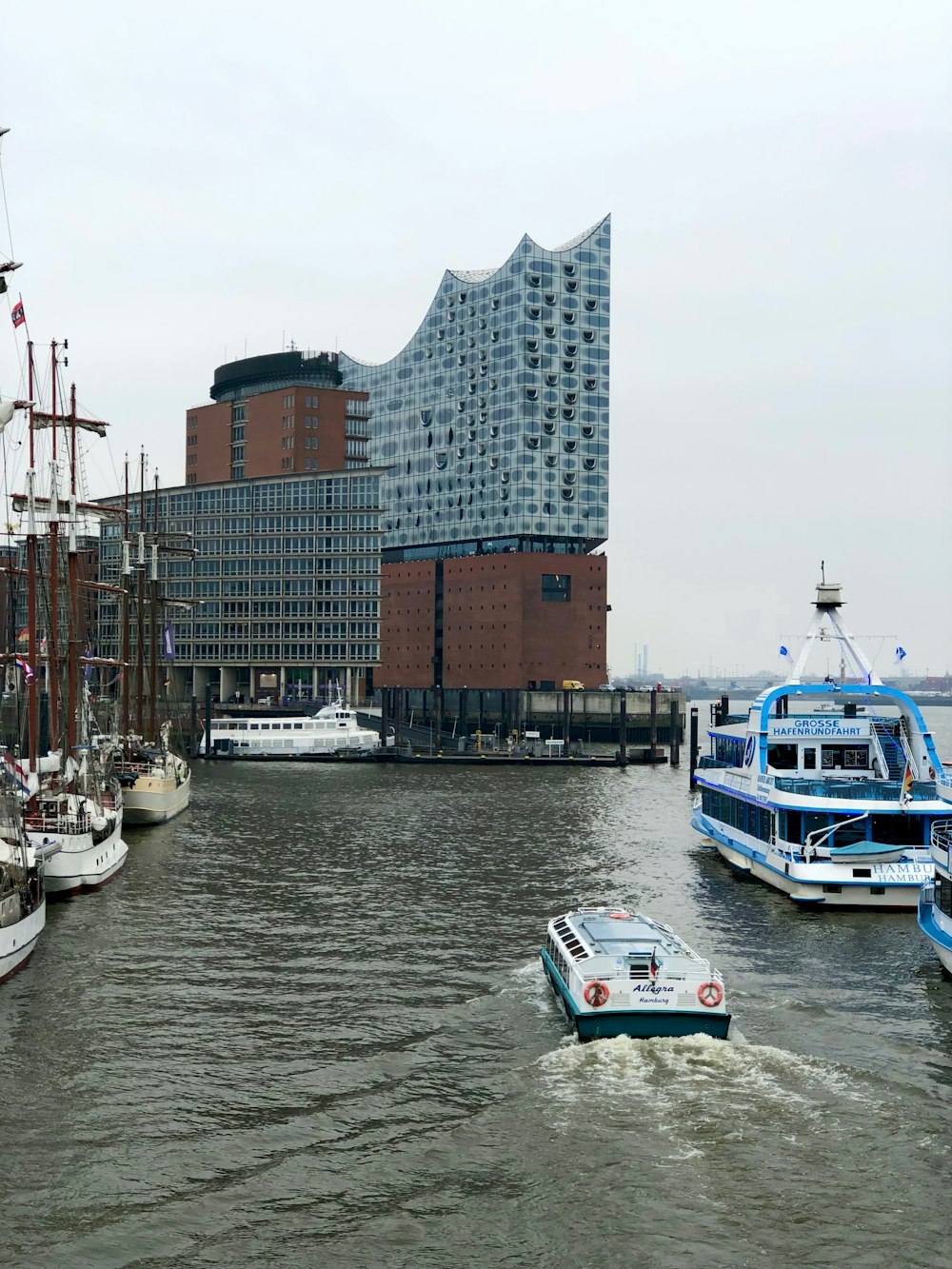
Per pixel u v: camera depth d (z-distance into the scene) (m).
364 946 55.34
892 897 63.41
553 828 98.62
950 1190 31.03
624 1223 29.38
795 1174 31.75
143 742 135.25
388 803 118.56
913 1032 43.00
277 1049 41.03
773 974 50.81
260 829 96.69
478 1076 38.41
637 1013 40.47
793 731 72.38
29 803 70.56
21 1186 31.16
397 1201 30.44
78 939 56.59
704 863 80.12
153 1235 28.89
